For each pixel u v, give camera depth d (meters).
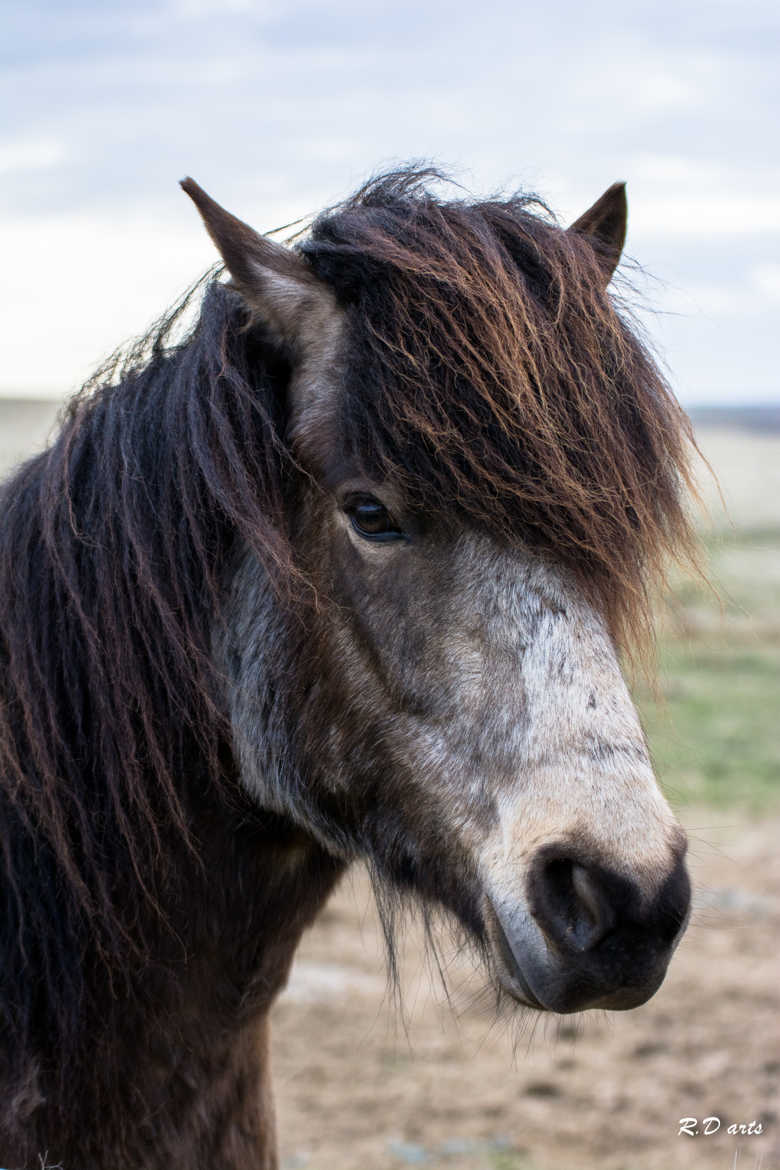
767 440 84.06
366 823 2.26
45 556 2.33
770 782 10.20
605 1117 5.03
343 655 2.18
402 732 2.12
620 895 1.81
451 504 2.00
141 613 2.28
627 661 2.30
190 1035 2.37
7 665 2.34
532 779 1.93
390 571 2.09
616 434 2.05
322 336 2.20
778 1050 5.64
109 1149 2.29
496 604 2.01
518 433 1.97
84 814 2.26
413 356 2.01
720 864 8.23
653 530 2.13
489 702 2.00
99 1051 2.26
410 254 2.11
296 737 2.28
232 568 2.34
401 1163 4.61
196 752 2.34
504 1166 4.60
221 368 2.24
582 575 2.01
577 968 1.85
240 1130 2.52
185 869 2.34
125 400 2.41
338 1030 5.80
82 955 2.26
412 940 6.99
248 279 2.22
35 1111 2.23
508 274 2.08
